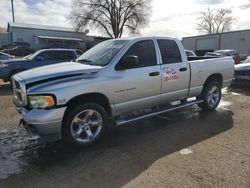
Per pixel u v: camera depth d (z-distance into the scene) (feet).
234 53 82.33
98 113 14.42
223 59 22.06
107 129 17.07
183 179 10.80
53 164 12.42
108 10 168.25
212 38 139.03
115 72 14.70
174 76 17.66
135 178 11.00
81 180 10.96
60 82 13.05
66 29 172.65
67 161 12.70
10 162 12.66
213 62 20.94
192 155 13.06
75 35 170.19
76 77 13.53
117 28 171.01
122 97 15.10
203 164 12.05
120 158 12.91
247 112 21.07
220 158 12.64
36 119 12.33
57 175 11.41
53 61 37.99
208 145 14.29
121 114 15.80
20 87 13.42
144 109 16.94
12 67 34.99
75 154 13.46
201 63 19.79
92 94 13.93
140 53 16.05
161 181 10.69
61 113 12.76
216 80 21.84
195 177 10.93
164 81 17.06
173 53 17.93
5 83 40.19
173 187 10.23
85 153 13.56
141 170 11.66
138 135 16.06
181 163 12.20
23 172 11.69
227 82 22.61
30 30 155.74
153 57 16.63
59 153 13.61
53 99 12.52
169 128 17.29
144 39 16.46
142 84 15.83
